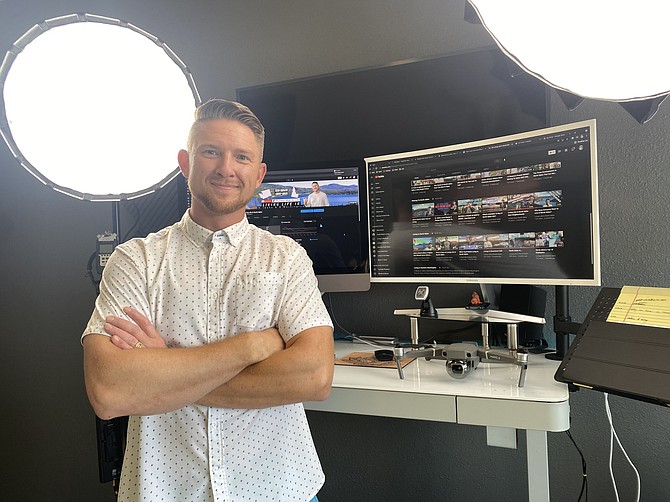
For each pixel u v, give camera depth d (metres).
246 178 1.06
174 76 1.57
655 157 1.50
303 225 1.53
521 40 0.75
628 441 1.54
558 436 1.61
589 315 1.13
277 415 1.01
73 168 1.55
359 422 1.81
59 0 2.20
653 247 1.51
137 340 0.96
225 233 1.08
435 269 1.37
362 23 1.81
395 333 1.76
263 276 1.06
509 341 1.22
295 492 1.01
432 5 1.73
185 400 0.92
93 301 2.12
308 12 1.88
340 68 1.84
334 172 1.51
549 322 1.59
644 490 1.53
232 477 0.96
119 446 1.65
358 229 1.49
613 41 0.74
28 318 2.19
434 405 1.11
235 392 0.96
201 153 1.05
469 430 1.68
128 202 2.05
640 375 0.94
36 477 2.20
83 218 2.12
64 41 1.43
